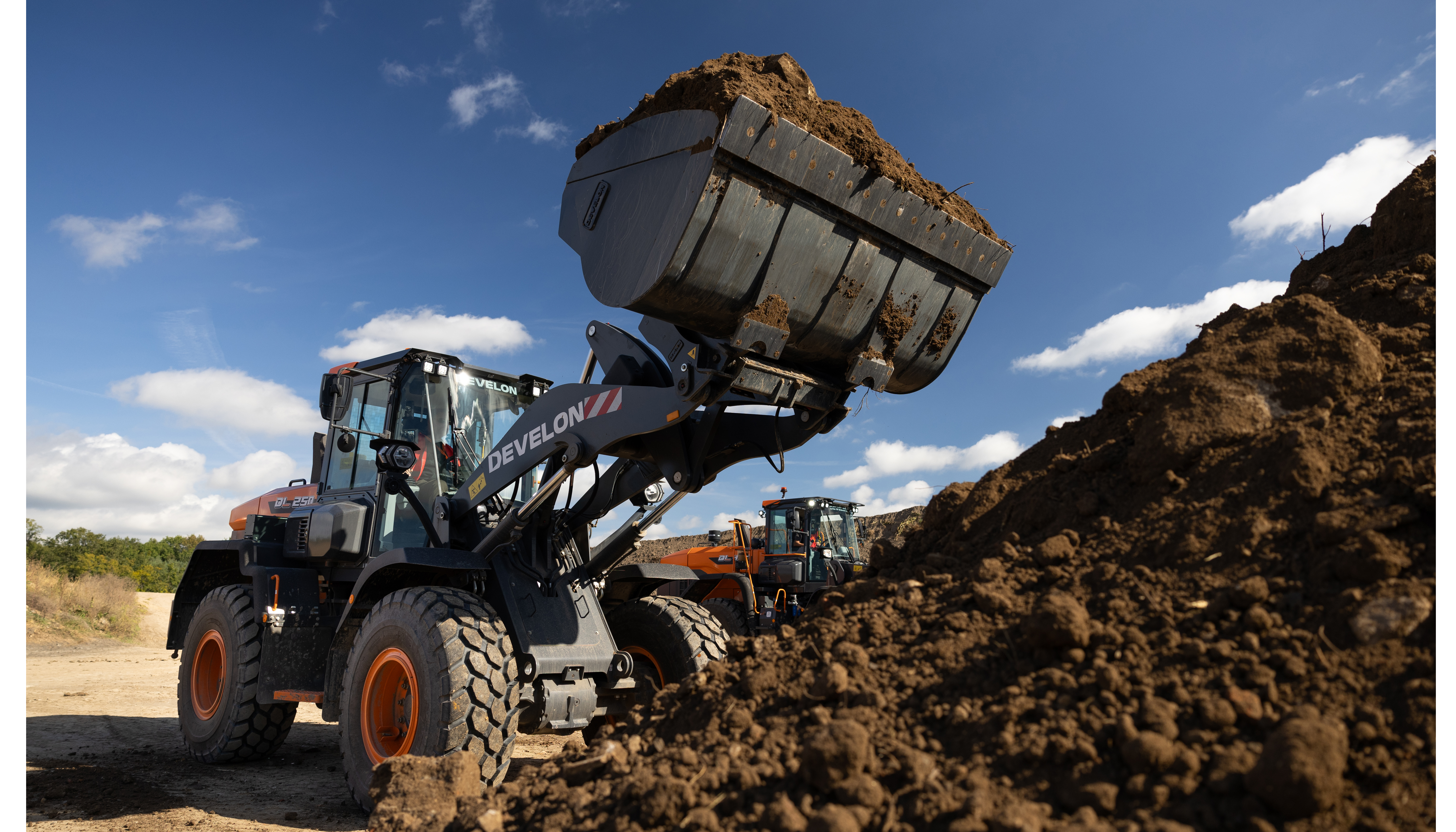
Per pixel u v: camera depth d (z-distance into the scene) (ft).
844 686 7.08
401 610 12.90
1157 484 8.44
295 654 16.89
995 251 13.16
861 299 12.09
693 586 19.10
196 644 18.43
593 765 7.43
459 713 11.72
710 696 8.05
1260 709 5.50
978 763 5.81
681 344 11.93
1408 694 5.25
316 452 20.94
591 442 13.20
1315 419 7.92
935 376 13.44
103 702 26.63
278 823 12.48
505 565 14.29
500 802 7.40
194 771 16.34
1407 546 6.26
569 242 12.34
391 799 8.54
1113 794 5.18
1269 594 6.52
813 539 36.96
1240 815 4.86
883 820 5.44
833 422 12.91
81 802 13.20
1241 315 10.49
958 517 10.43
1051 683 6.35
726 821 5.80
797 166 10.86
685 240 10.40
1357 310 10.00
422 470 16.43
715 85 10.54
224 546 19.58
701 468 13.75
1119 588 7.25
